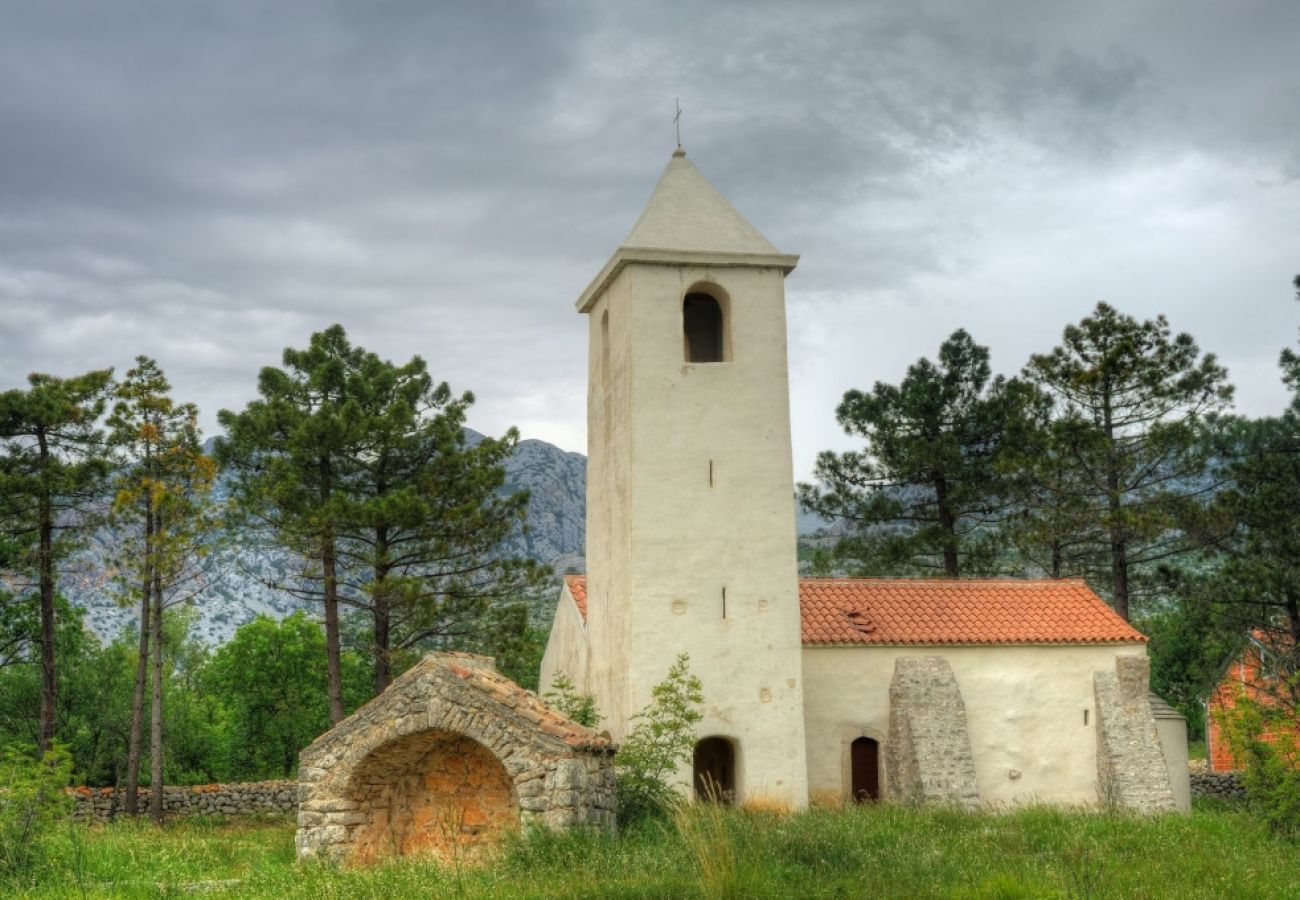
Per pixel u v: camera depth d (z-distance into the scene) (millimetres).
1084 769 35750
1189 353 48719
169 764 52656
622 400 33594
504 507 41312
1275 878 19391
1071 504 47281
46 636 40969
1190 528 45844
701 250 33812
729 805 29781
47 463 41062
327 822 22625
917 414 53375
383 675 40375
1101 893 17703
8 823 20578
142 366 39938
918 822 25266
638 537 32344
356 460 41062
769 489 33281
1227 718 26516
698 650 32094
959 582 38938
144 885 19312
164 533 38250
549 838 20219
